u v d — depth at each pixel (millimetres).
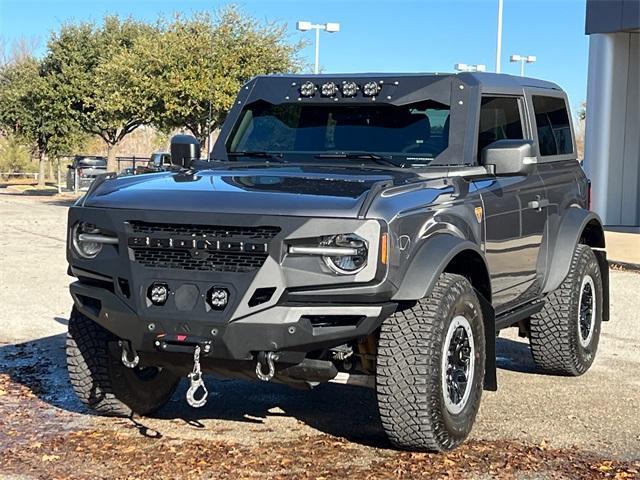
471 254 5734
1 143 63500
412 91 6434
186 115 30047
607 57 22875
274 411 6473
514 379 7594
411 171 5969
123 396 6039
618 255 16844
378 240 4961
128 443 5645
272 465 5238
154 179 5832
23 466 5191
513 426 6141
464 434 5574
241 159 6664
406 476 5059
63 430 5922
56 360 7977
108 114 34875
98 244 5414
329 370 5141
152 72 30719
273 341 4992
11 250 16812
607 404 6770
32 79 45969
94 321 5656
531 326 7547
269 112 6824
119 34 44500
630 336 9477
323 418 6285
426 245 5332
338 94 6590
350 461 5316
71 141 46062
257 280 4965
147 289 5145
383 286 4996
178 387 7145
